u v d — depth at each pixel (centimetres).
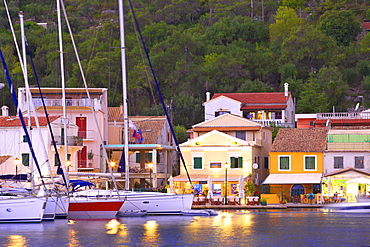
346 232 12694
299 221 14762
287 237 12012
